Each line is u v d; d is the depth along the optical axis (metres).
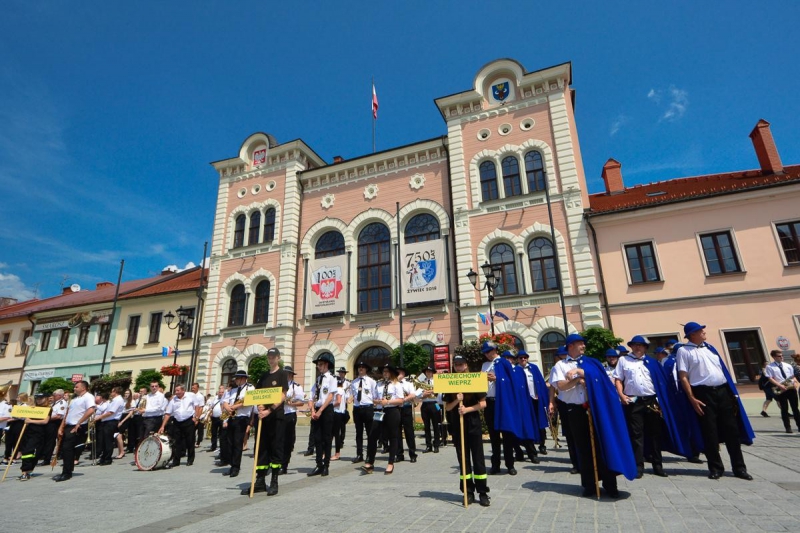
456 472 8.80
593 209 23.75
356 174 27.25
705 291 19.17
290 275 26.25
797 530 4.35
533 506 5.73
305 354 24.91
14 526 5.85
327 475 8.93
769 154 22.02
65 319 33.75
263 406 7.88
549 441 13.02
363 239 26.06
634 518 5.01
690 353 7.36
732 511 5.11
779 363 12.59
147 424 12.54
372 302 24.70
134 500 7.36
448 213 24.08
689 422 7.71
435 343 22.11
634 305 19.92
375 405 9.68
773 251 18.64
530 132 23.12
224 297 27.69
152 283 33.97
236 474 9.45
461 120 24.81
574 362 6.68
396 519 5.39
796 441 10.69
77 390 10.61
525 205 22.05
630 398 7.75
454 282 22.95
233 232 29.22
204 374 26.30
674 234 20.17
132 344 30.30
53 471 11.56
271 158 29.66
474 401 6.26
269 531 5.11
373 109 30.70
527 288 20.95
